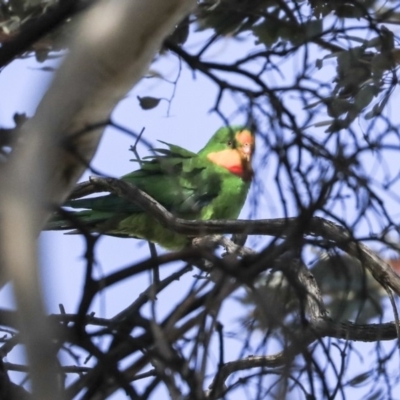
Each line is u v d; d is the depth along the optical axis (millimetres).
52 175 6617
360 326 8031
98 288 6199
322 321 7605
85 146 6676
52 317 5469
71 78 6262
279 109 6938
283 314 6547
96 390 6609
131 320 6547
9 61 7102
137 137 6199
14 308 5016
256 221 7621
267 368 6992
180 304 6586
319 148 6812
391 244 7039
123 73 6484
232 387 6645
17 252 5066
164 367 6105
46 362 4891
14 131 6301
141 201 9922
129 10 6355
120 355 6551
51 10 7152
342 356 6949
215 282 6559
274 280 7520
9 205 5285
